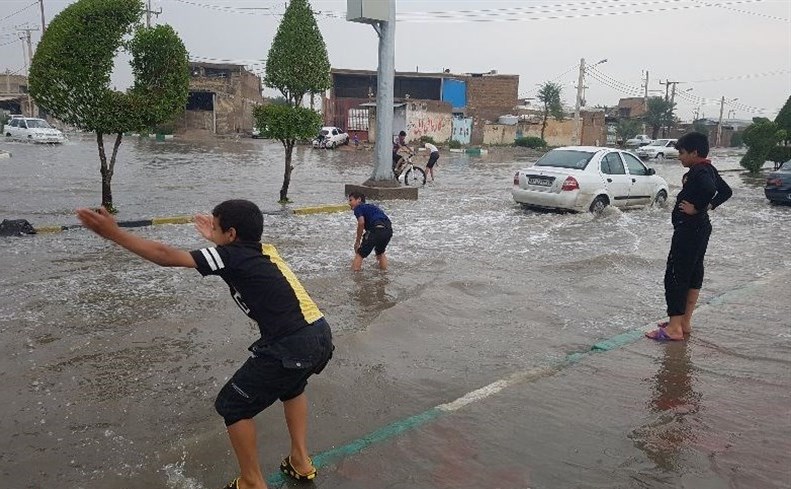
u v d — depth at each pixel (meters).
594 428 4.01
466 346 5.52
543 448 3.75
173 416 4.11
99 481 3.35
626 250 9.84
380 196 15.64
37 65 11.23
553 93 59.81
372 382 4.69
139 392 4.45
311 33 13.95
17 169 20.23
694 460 3.64
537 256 9.30
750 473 3.51
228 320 5.97
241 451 3.10
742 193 19.92
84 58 11.12
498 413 4.19
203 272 2.98
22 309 6.17
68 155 26.64
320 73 14.05
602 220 12.88
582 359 5.22
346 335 5.61
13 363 4.89
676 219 5.59
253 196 15.46
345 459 3.58
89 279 7.30
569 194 12.90
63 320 5.89
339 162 28.88
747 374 4.94
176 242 9.54
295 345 3.08
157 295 6.74
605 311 6.67
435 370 4.96
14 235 9.66
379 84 16.25
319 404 4.30
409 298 6.86
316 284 7.38
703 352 5.42
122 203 13.60
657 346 5.56
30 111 57.34
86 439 3.79
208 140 43.25
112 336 5.51
